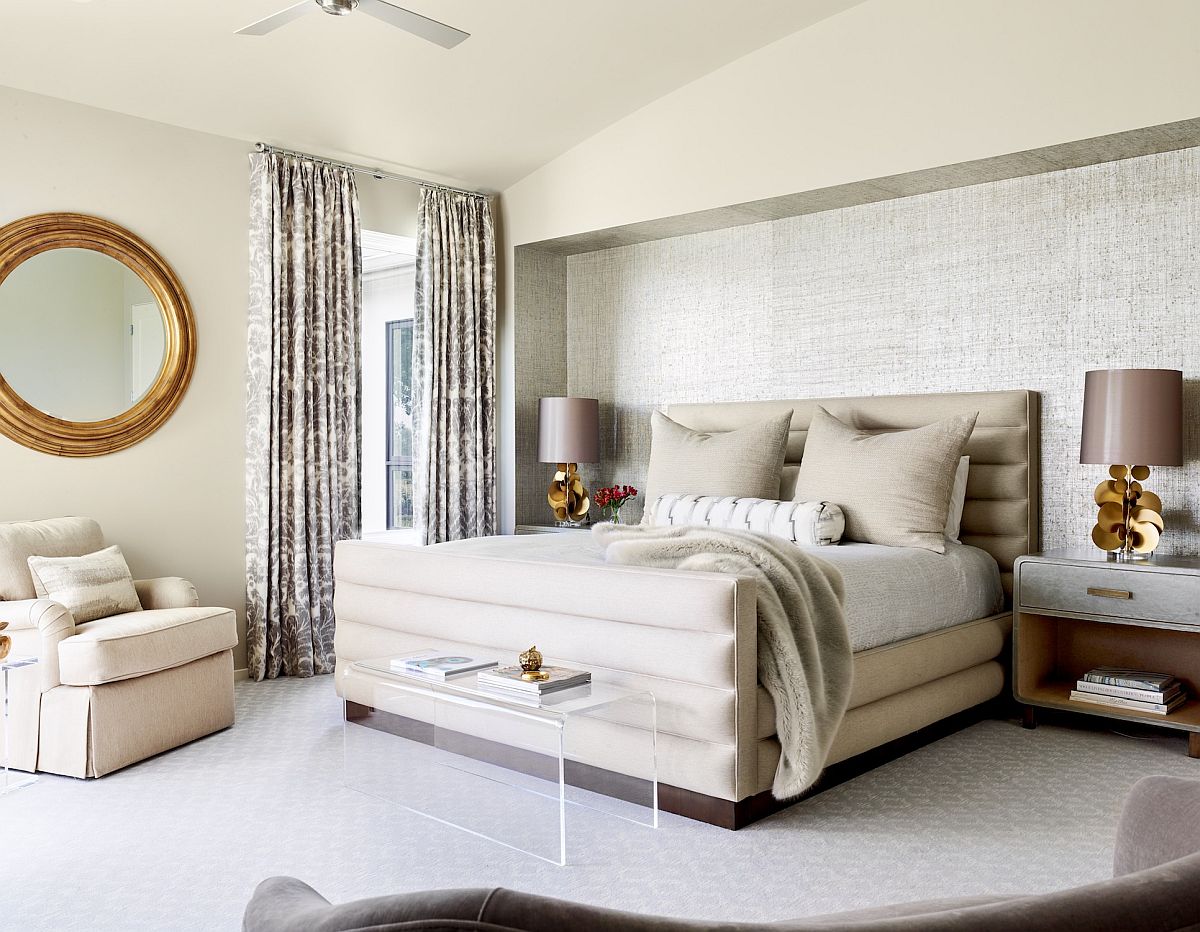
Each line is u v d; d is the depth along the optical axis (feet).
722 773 8.90
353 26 13.02
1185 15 11.60
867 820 9.32
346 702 10.60
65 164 13.93
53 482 13.83
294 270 16.26
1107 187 13.46
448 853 8.61
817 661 9.34
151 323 14.84
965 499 14.28
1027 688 12.86
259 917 2.65
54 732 10.91
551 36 14.06
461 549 12.27
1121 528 12.48
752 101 15.48
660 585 9.21
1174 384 11.95
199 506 15.47
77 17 12.08
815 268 16.47
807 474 13.89
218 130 15.49
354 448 17.08
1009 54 12.92
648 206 16.96
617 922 2.01
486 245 19.30
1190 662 12.79
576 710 8.44
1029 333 14.20
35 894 7.86
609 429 19.65
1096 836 8.90
